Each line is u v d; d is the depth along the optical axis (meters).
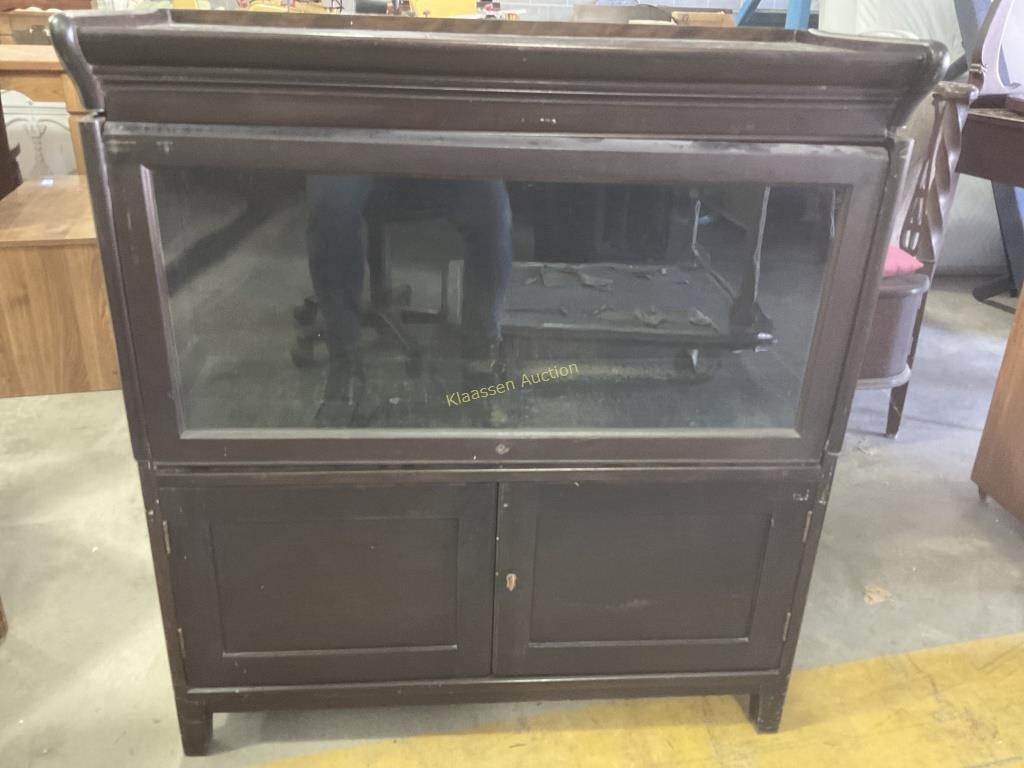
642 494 1.10
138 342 0.95
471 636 1.17
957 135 1.82
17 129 2.68
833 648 1.45
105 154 0.86
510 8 2.79
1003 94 2.18
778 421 1.10
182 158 0.87
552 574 1.14
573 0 2.82
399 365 1.09
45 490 1.80
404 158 0.89
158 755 1.21
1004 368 1.75
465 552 1.12
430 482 1.06
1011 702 1.34
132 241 0.90
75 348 2.13
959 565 1.67
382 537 1.10
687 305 1.07
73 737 1.23
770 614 1.19
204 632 1.12
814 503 1.12
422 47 0.83
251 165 0.88
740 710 1.33
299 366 1.06
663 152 0.91
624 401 1.13
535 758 1.23
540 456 1.06
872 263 0.98
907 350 1.95
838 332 1.01
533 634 1.18
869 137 0.94
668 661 1.22
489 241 1.01
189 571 1.08
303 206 0.96
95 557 1.61
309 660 1.16
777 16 2.83
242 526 1.07
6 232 2.04
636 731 1.28
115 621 1.46
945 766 1.23
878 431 2.18
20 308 2.06
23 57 2.61
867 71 0.88
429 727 1.28
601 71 0.86
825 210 0.98
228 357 1.04
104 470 1.87
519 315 1.08
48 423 2.05
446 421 1.08
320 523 1.07
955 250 3.20
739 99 0.90
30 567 1.58
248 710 1.18
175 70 0.84
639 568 1.15
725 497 1.11
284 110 0.87
